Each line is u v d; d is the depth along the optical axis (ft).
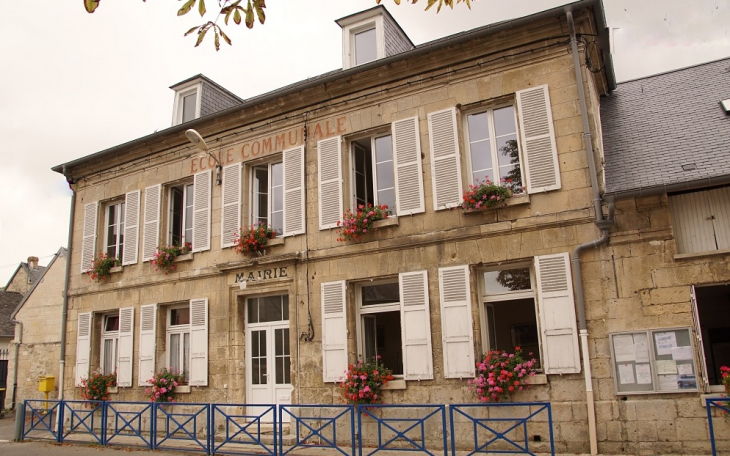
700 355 25.71
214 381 37.96
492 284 31.14
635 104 35.68
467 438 29.19
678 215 27.53
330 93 36.68
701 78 36.01
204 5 13.32
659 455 25.52
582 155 29.17
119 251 46.29
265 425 36.04
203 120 40.98
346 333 33.32
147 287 42.63
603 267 27.84
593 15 30.19
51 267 69.72
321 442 32.89
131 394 41.73
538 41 31.14
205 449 31.71
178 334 41.55
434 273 31.55
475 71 32.48
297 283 35.70
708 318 38.52
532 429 27.89
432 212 32.24
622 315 27.12
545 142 29.96
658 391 25.93
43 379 51.52
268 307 37.76
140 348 41.78
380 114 34.99
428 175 32.78
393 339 33.19
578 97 29.76
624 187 27.45
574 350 27.53
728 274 25.80
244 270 37.91
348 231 33.60
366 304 34.24
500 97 31.76
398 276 32.63
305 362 34.53
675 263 26.66
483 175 32.14
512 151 31.71
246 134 39.99
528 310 30.09
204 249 40.14
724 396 24.85
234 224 39.14
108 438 38.01
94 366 44.80
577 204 28.84
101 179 47.70
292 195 37.06
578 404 27.20
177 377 39.58
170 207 44.16
